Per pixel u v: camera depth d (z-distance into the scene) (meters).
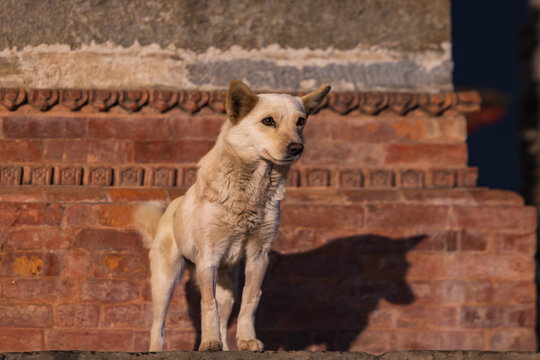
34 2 7.46
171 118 7.34
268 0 7.62
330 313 6.98
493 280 7.09
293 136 4.63
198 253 4.98
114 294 6.84
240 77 7.53
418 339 7.01
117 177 7.23
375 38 7.67
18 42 7.42
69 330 6.78
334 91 7.57
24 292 6.78
